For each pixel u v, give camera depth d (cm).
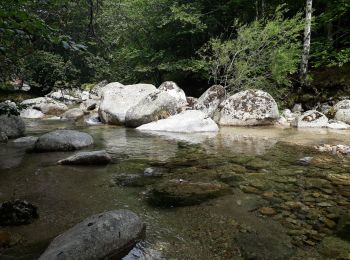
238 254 312
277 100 1392
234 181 532
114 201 450
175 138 927
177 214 406
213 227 370
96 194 477
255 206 429
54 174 575
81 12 715
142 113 1132
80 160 637
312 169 595
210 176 561
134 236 334
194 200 452
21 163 647
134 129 1099
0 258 304
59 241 306
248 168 608
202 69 1648
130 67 2089
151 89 1337
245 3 1647
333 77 1388
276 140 879
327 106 1272
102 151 664
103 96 1302
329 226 371
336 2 1430
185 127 1050
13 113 503
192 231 361
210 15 1695
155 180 541
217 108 1262
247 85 1316
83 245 291
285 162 647
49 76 1373
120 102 1248
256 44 1314
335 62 1394
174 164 643
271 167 612
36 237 347
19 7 319
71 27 1017
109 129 1104
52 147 753
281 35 1384
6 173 581
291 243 333
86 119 1357
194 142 866
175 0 1662
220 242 336
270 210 416
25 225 376
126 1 1733
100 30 1583
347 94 1292
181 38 1784
